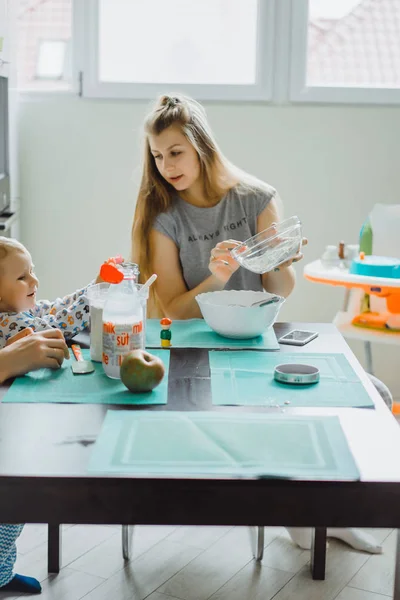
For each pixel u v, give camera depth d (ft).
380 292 8.82
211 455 3.83
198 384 4.85
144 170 7.25
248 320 5.70
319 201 11.03
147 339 5.79
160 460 3.77
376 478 3.61
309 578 6.60
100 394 4.65
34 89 10.80
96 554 6.95
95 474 3.62
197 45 10.71
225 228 7.30
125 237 11.09
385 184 10.99
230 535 7.35
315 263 9.69
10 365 4.92
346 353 5.58
